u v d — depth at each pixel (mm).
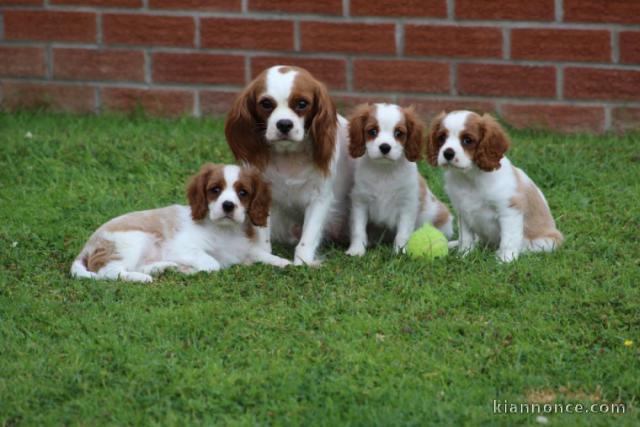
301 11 11281
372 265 7727
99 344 6348
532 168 10094
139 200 9312
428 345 6324
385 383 5840
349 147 8125
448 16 11094
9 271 7688
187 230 7820
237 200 7652
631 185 9750
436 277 7445
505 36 11086
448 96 11320
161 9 11508
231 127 7992
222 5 11391
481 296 7031
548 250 8070
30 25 11734
